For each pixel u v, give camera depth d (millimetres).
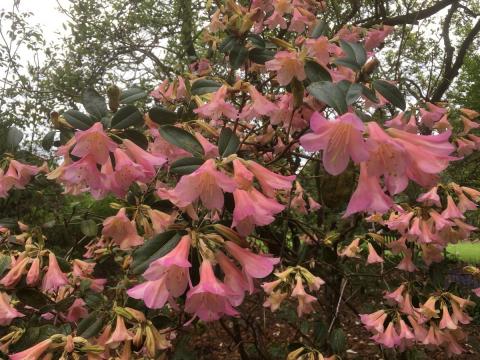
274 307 666
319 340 745
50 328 529
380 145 344
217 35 919
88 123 520
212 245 416
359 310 1145
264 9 736
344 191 569
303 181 1136
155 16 2029
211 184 393
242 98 660
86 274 712
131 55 1860
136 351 527
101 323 529
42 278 594
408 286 752
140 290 397
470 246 3727
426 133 809
